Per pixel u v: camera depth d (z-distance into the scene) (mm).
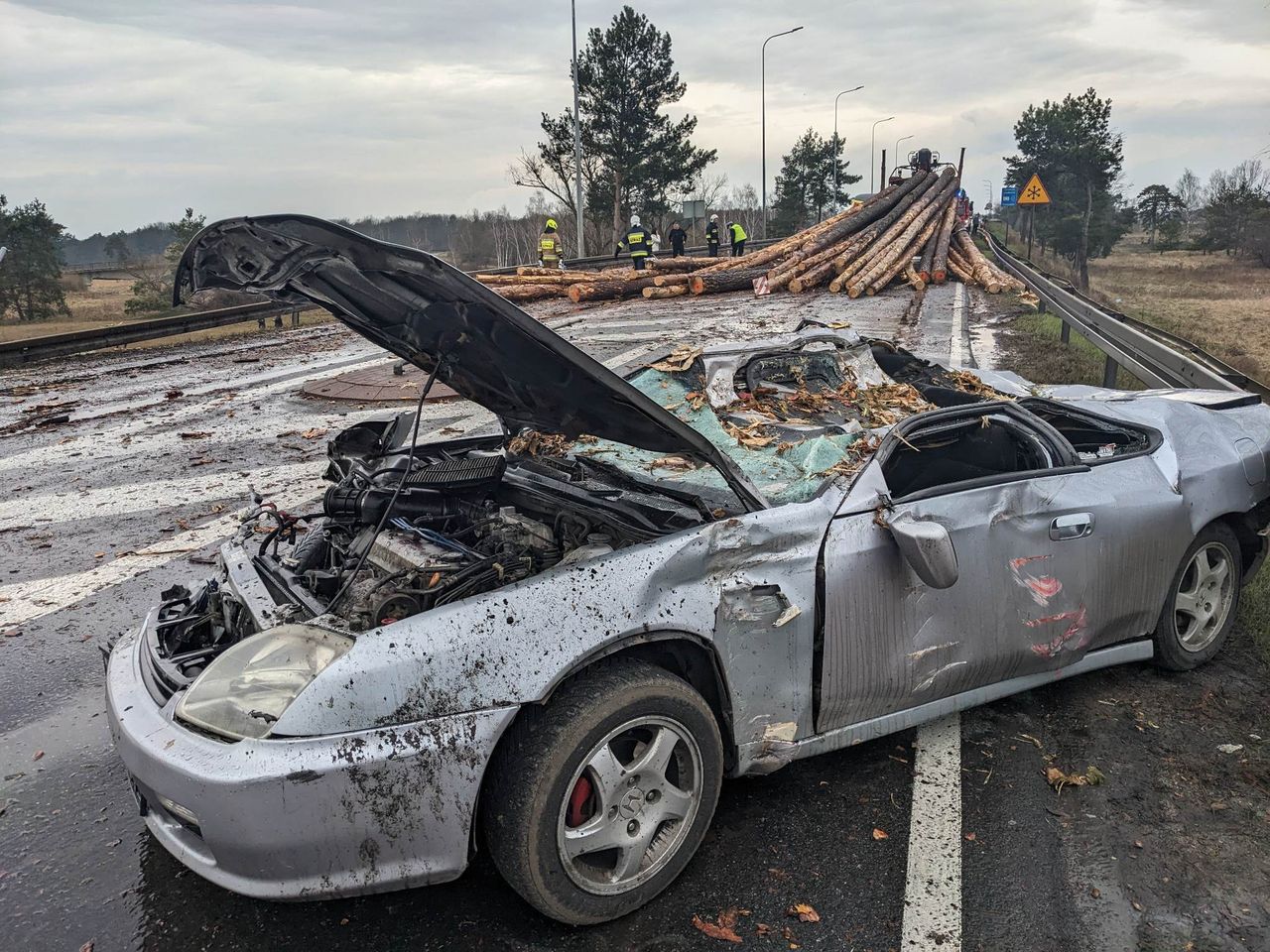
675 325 16875
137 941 2828
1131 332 8359
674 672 3098
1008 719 3900
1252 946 2646
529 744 2604
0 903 3010
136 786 2820
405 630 2629
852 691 3229
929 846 3111
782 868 3033
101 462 9008
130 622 5289
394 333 3154
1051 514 3559
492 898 2953
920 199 29031
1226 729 3762
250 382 13508
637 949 2709
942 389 4750
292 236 2672
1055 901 2844
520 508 3670
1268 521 4453
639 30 44938
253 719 2555
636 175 45844
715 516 3189
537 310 21719
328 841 2479
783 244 26359
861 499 3281
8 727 4176
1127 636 3947
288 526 3848
